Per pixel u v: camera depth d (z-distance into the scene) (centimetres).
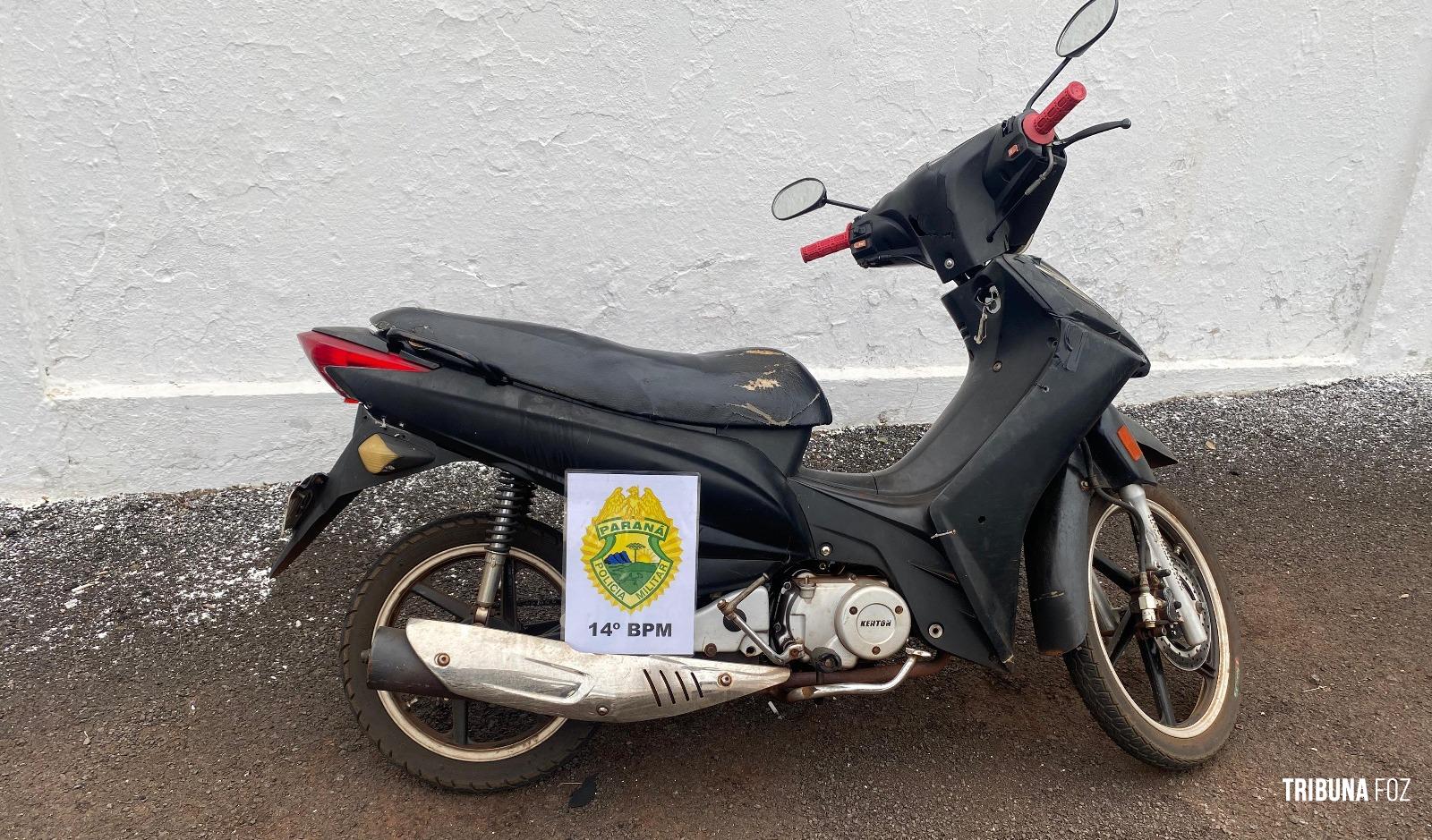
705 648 187
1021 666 250
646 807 198
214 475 321
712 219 352
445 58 309
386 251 322
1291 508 338
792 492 189
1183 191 409
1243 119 404
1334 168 421
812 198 219
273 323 319
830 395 383
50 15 275
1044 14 364
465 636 177
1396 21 403
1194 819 200
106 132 288
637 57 326
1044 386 202
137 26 282
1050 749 220
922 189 211
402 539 197
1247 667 251
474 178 323
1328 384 452
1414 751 221
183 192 299
